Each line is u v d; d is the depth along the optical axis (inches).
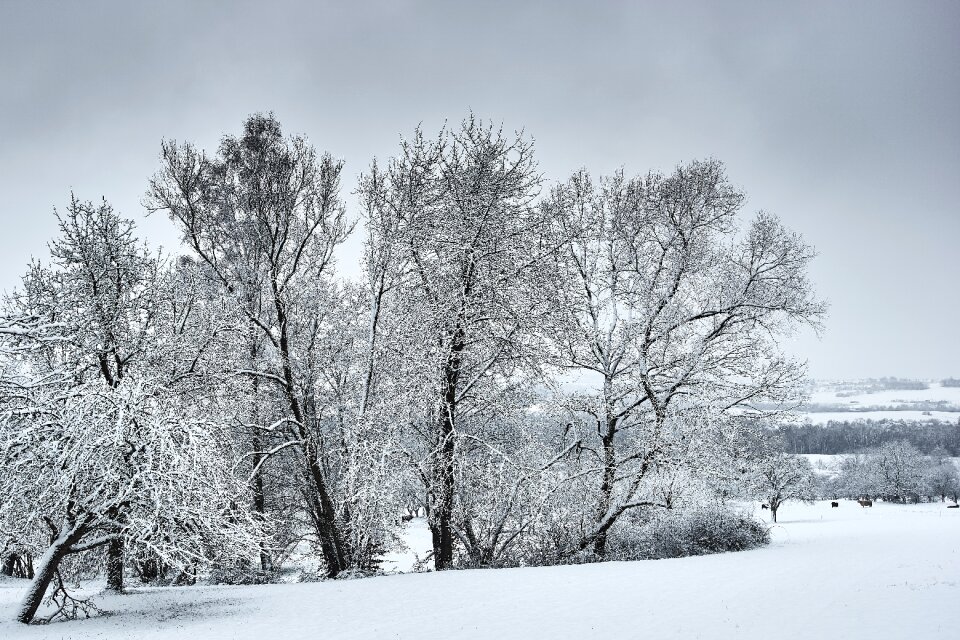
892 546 797.9
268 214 822.5
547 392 866.1
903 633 363.3
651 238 935.0
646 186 927.0
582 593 552.4
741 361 858.8
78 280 732.7
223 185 834.2
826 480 4077.3
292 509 934.4
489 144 803.4
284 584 734.5
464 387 821.9
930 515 1752.0
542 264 806.5
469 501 800.3
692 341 898.7
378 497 740.0
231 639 442.3
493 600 542.3
